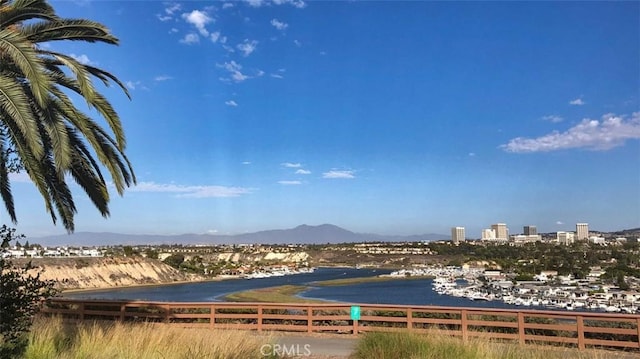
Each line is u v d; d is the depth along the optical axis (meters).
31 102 9.41
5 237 8.41
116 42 11.13
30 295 8.76
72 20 10.27
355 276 165.25
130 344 9.43
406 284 119.62
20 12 9.35
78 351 8.76
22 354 8.12
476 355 9.69
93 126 10.93
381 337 11.48
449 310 15.43
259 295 75.25
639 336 12.71
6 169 9.48
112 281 138.38
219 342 9.92
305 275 184.25
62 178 9.36
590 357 10.39
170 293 106.81
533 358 9.64
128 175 12.03
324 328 17.17
